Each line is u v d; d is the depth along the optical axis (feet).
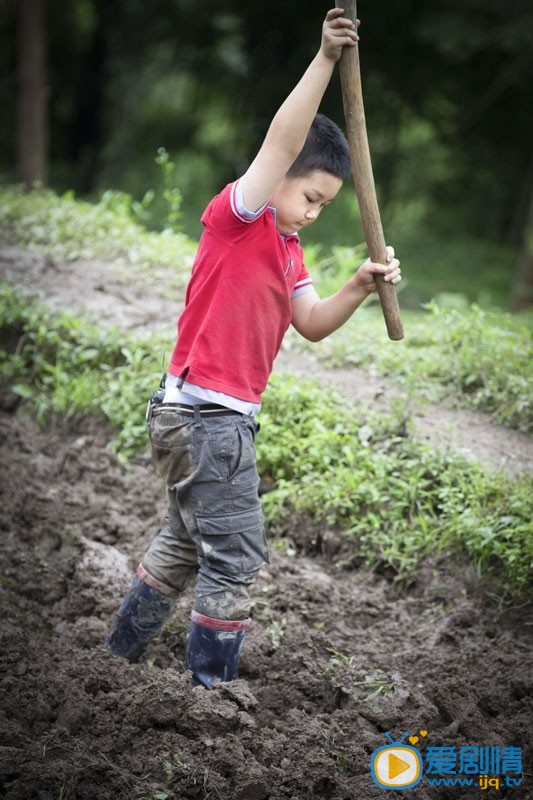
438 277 82.33
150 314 30.99
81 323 29.48
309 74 15.60
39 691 17.49
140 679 17.88
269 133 15.56
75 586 21.70
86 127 108.58
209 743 16.38
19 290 31.32
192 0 86.12
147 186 93.97
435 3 77.10
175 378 16.87
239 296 16.24
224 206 15.85
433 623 21.15
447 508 22.72
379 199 91.66
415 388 27.76
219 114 98.17
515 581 21.12
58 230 36.65
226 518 16.83
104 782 15.53
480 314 30.99
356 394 27.45
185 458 16.75
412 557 22.70
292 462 24.97
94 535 23.72
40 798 15.08
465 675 19.19
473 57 82.94
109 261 35.29
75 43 104.47
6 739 16.17
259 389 17.03
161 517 24.27
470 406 27.61
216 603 17.08
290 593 21.85
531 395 26.66
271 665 19.62
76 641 19.90
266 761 16.52
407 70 84.07
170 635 20.21
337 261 37.86
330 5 83.35
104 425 27.07
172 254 35.65
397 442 25.16
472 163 94.73
